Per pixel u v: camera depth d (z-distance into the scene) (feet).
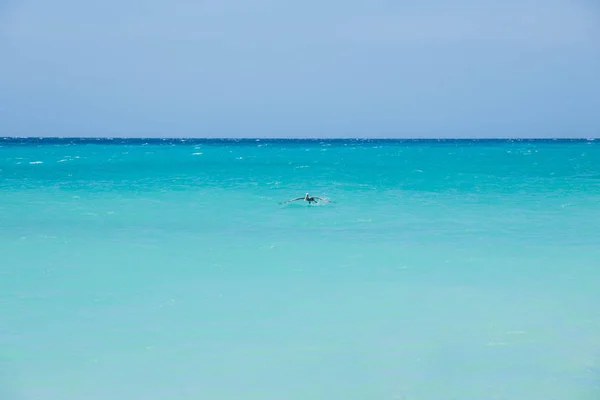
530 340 33.83
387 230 63.46
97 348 32.78
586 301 39.73
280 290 42.14
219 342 33.50
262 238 59.41
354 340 33.76
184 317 37.04
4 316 37.19
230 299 40.27
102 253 52.90
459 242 57.16
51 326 35.65
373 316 37.17
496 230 63.16
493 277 45.27
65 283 43.83
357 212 76.54
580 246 55.21
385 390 28.71
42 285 43.34
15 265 48.75
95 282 44.09
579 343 33.45
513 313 37.70
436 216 72.95
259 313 37.70
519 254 52.24
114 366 30.86
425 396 28.17
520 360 31.53
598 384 29.12
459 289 42.37
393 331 34.99
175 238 59.47
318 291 41.91
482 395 28.27
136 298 40.50
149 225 66.80
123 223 68.03
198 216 73.26
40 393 28.30
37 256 51.83
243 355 32.01
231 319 36.70
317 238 59.31
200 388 28.86
